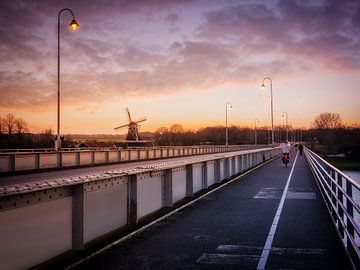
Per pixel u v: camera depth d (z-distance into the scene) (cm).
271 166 3625
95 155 3722
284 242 853
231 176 2444
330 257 738
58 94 3569
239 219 1116
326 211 1251
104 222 856
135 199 994
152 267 680
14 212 588
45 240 660
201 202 1438
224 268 675
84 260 713
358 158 10906
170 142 14312
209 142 17175
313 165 2608
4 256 566
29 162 2809
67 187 725
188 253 768
